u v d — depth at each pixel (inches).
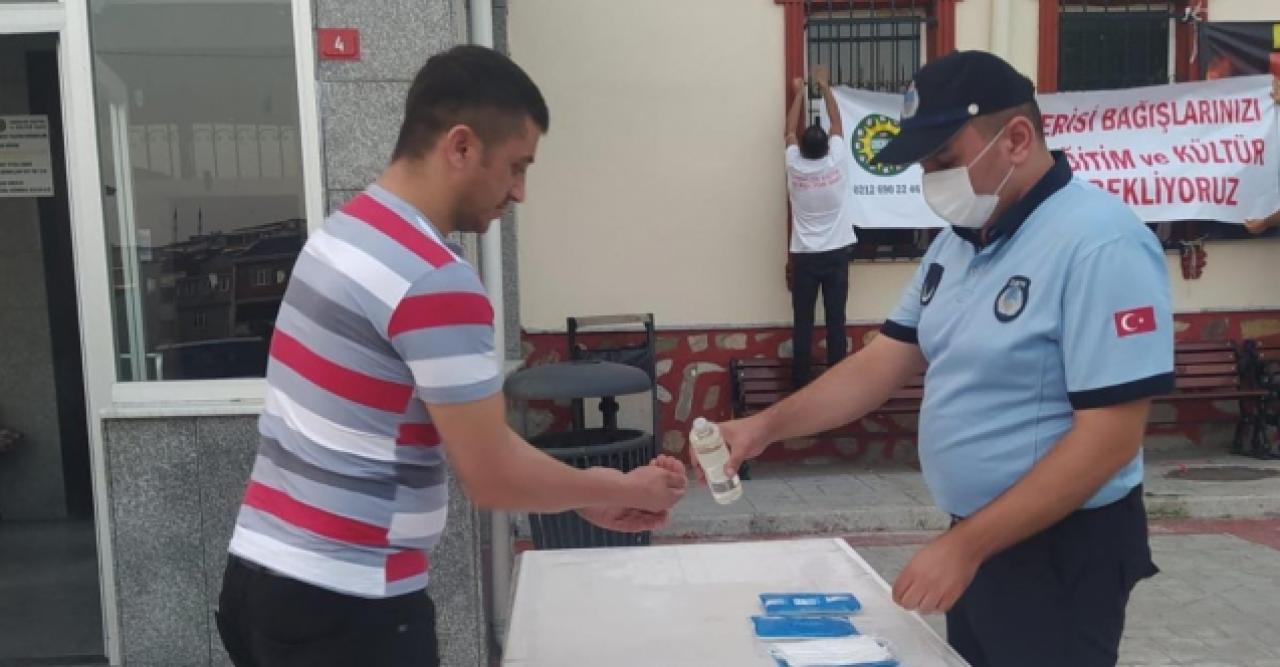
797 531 242.5
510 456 69.2
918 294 99.2
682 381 288.0
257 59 156.5
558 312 286.0
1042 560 83.0
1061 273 78.0
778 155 286.2
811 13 289.3
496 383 68.3
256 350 159.9
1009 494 75.4
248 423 154.6
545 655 73.8
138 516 154.7
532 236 284.0
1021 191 83.4
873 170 285.0
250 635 70.9
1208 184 291.1
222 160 157.8
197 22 155.9
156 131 157.5
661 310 287.7
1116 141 290.8
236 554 70.6
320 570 66.7
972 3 288.4
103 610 163.8
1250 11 295.4
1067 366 77.4
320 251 69.0
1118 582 82.7
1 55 253.9
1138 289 75.0
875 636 77.1
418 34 152.9
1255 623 185.3
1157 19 295.9
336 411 66.8
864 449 292.4
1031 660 83.8
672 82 283.6
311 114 154.0
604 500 77.0
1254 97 290.4
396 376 66.9
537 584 90.5
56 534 250.4
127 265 158.6
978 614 87.0
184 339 159.6
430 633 73.5
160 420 153.9
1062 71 296.5
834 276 273.6
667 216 286.2
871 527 243.9
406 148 70.9
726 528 240.7
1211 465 283.6
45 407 264.7
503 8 269.4
